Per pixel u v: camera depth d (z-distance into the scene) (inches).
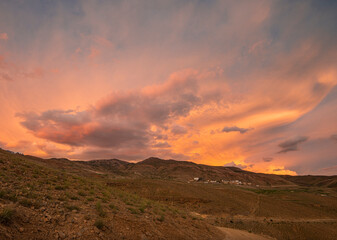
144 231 412.8
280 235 1470.2
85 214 375.2
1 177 452.1
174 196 2487.7
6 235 214.8
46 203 363.6
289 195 4397.1
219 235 675.4
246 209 2369.6
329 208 3058.6
